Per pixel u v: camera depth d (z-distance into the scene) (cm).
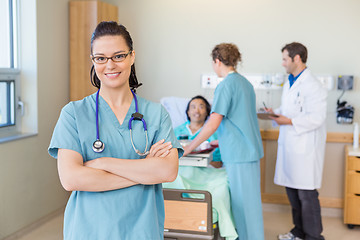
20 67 321
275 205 377
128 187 125
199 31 376
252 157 256
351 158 326
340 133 356
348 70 354
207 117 324
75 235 123
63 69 355
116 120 129
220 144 263
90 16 352
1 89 307
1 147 286
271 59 366
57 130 125
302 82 304
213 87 375
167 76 387
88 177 119
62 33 352
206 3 373
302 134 301
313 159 299
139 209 127
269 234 324
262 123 371
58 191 354
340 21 352
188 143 283
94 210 124
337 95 357
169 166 126
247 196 255
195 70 381
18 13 319
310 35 357
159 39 385
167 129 134
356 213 328
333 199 363
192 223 221
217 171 288
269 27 363
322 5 353
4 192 290
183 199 223
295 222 313
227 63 262
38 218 328
